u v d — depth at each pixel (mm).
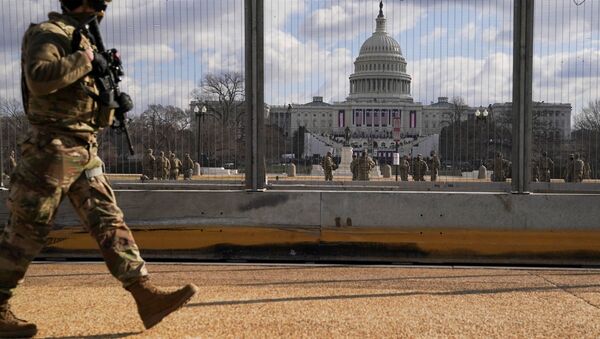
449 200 8117
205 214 8164
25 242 3867
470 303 5328
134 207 8117
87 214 3955
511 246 8016
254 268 7266
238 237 8133
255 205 8180
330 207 8164
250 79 8258
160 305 4023
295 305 5145
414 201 8141
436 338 4254
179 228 8133
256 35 8273
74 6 3994
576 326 4609
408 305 5219
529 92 8164
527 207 8086
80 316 4680
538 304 5324
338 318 4742
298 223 8156
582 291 5922
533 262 7973
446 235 8078
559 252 7984
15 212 3820
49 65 3572
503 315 4910
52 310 4883
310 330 4395
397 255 8062
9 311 4039
